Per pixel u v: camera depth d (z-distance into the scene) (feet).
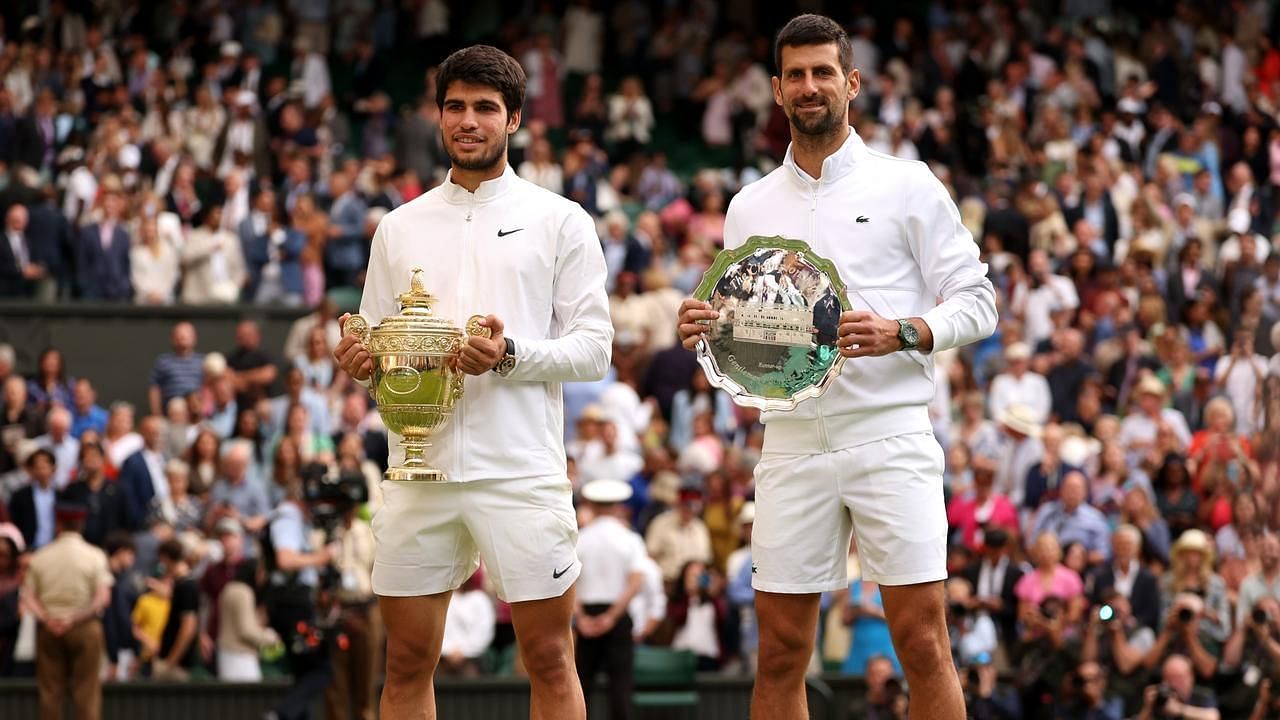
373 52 105.70
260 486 59.52
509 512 22.84
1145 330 75.46
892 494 22.97
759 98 105.91
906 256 23.38
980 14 110.52
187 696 51.49
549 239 23.13
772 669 23.73
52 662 49.24
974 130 96.73
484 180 23.24
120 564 53.31
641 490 61.21
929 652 23.03
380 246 23.65
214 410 67.82
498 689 51.16
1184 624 46.34
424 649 23.31
